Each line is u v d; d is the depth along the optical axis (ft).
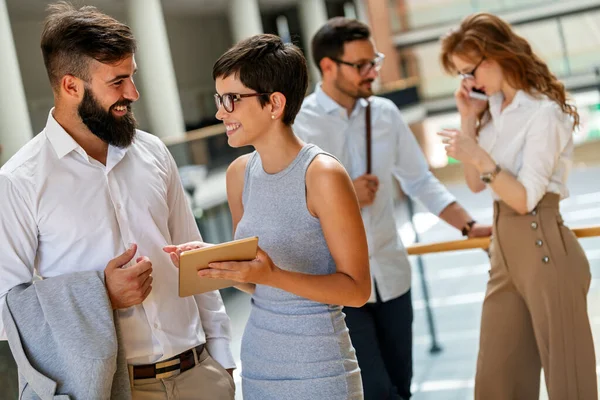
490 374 9.03
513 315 8.88
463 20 9.08
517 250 8.66
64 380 6.19
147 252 6.95
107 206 6.78
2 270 6.46
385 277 9.98
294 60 6.31
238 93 6.21
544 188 8.46
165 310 7.01
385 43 76.84
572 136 8.81
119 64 6.48
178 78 69.00
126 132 6.72
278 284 5.90
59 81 6.60
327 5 86.17
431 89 70.33
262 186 6.50
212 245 5.99
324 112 10.24
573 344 8.50
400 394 10.31
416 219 11.18
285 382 6.32
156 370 6.93
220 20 75.87
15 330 6.29
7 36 31.71
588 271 8.67
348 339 6.50
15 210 6.46
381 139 10.35
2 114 31.45
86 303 6.22
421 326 10.75
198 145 28.07
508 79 8.71
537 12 68.08
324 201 6.15
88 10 6.71
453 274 10.68
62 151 6.64
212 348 7.58
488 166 8.52
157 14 48.93
